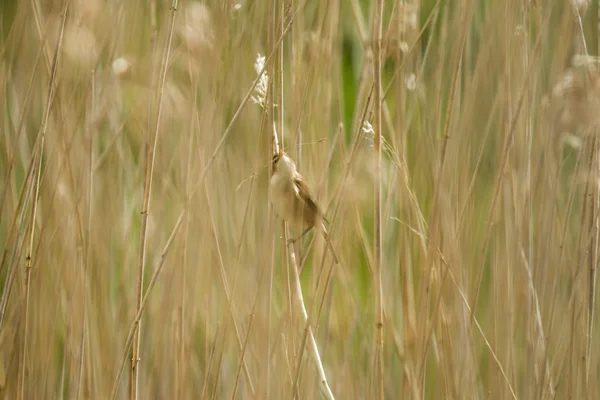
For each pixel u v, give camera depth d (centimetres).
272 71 540
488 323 682
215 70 646
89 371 659
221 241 692
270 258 576
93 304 688
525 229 641
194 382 707
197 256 660
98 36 679
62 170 682
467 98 671
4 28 769
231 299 586
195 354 718
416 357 596
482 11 733
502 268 664
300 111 602
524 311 659
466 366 618
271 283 580
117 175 734
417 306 645
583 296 624
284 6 603
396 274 703
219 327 623
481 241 705
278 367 630
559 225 674
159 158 720
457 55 583
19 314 649
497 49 677
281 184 563
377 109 524
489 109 702
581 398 616
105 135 739
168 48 562
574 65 475
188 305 655
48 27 616
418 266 693
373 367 631
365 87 666
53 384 686
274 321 685
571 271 670
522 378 687
